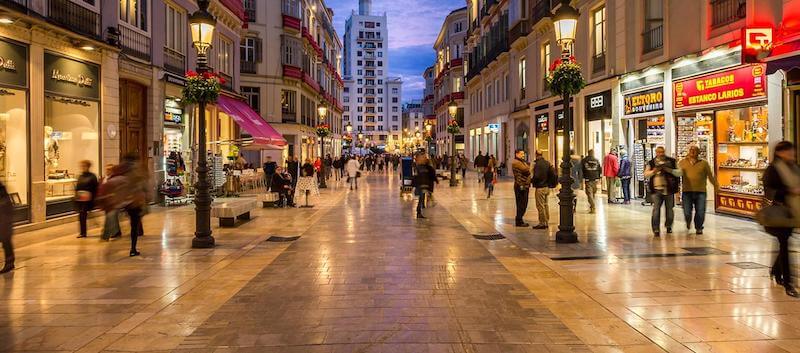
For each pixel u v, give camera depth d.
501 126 37.44
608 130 20.12
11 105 12.16
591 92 21.28
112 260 8.96
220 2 23.84
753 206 12.57
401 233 11.88
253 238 11.30
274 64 39.28
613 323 5.48
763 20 11.82
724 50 13.27
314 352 4.73
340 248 10.02
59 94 13.19
